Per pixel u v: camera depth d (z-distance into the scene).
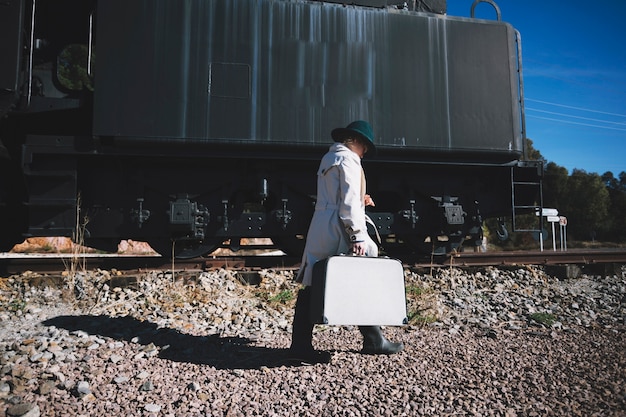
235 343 3.40
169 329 3.62
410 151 5.65
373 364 2.91
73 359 2.84
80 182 5.51
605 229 39.94
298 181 5.99
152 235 5.68
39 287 4.80
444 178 6.43
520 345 3.44
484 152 5.89
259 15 5.34
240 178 5.83
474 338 3.69
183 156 5.23
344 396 2.38
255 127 5.22
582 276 6.48
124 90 5.02
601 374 2.76
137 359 2.92
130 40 5.06
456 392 2.45
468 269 6.23
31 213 5.07
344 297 2.66
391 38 5.68
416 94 5.70
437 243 6.63
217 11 5.25
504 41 6.09
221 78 5.19
